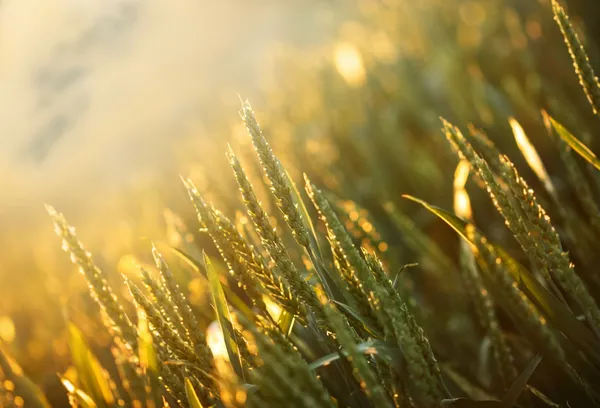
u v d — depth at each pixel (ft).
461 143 1.74
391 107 5.34
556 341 1.86
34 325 3.77
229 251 1.76
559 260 1.75
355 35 7.60
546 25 4.19
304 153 4.72
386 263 2.52
